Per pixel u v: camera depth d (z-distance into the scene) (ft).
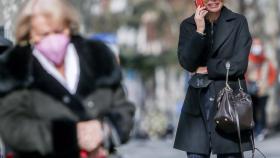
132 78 194.80
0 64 24.45
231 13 35.01
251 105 34.04
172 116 142.41
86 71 24.64
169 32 219.61
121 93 24.95
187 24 35.17
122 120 24.71
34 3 24.81
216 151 34.45
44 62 24.56
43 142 24.25
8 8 50.29
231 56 34.65
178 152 80.33
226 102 33.94
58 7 24.73
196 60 34.55
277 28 140.67
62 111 24.39
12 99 24.36
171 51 203.82
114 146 24.97
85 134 24.40
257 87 82.48
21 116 24.34
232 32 34.73
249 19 139.33
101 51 24.80
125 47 208.64
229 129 34.01
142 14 211.20
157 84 212.43
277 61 135.13
